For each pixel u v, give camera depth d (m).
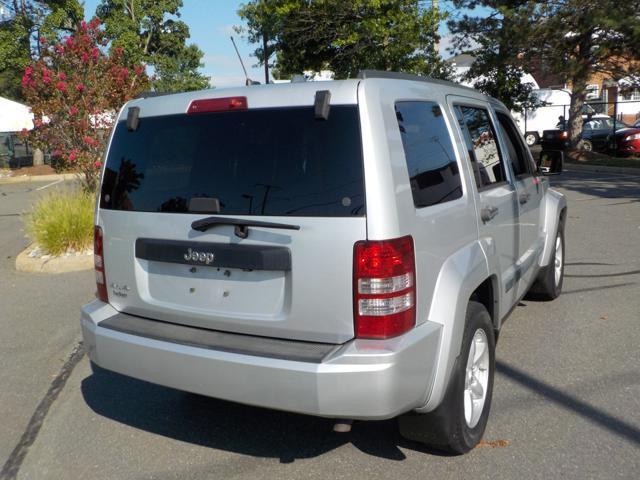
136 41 34.84
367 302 3.03
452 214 3.57
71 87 11.05
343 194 3.07
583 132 25.81
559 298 6.56
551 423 4.01
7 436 4.21
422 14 21.45
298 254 3.14
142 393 4.78
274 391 3.08
